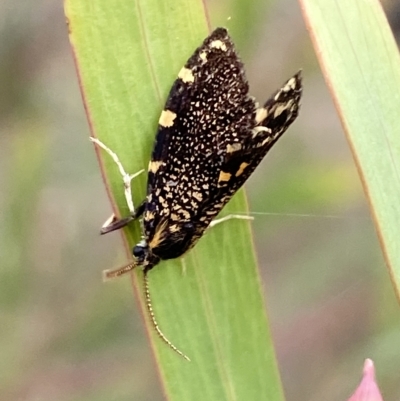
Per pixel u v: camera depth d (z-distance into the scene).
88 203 0.08
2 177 0.08
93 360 0.09
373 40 0.05
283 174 0.08
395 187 0.05
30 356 0.08
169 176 0.06
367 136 0.05
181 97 0.06
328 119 0.09
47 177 0.08
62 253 0.08
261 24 0.08
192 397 0.06
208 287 0.06
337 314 0.09
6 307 0.08
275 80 0.09
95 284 0.08
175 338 0.06
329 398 0.09
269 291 0.09
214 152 0.06
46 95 0.08
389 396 0.08
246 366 0.06
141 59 0.05
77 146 0.08
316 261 0.09
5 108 0.08
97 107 0.05
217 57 0.06
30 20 0.09
